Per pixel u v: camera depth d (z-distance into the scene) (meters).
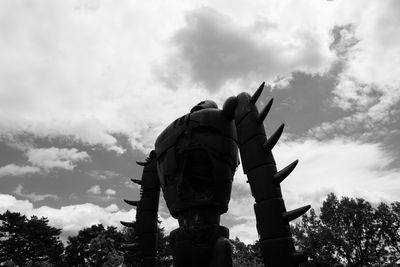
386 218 45.62
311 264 43.69
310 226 46.94
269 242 7.58
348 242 44.56
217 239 9.02
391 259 45.34
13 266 52.69
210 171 9.65
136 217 12.83
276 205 7.77
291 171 7.82
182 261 8.95
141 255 12.13
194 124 9.84
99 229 57.34
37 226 61.28
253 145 8.53
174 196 9.71
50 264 55.41
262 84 8.91
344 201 47.69
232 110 9.74
